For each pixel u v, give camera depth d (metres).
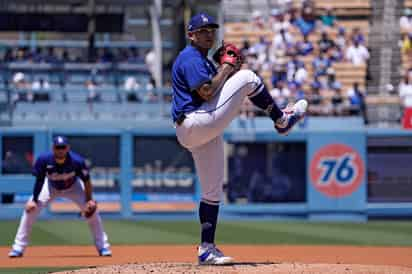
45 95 82.12
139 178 74.12
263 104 24.72
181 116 24.23
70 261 38.75
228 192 75.38
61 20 87.56
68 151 39.59
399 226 67.00
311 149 74.31
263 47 85.69
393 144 75.38
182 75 24.39
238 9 90.94
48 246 47.84
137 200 73.88
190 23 24.88
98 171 74.00
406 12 90.38
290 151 76.25
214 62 25.61
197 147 25.17
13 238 53.34
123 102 80.12
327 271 24.38
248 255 42.31
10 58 88.00
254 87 24.39
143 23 94.94
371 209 74.56
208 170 25.31
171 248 46.56
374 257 41.22
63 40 97.81
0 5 86.12
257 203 75.69
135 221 70.81
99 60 88.38
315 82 82.62
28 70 85.44
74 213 72.12
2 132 71.75
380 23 90.19
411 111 75.62
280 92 81.31
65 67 85.88
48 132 72.12
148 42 92.94
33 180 70.56
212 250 25.86
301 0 90.38
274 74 82.94
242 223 69.06
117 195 74.44
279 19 87.88
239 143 75.56
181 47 85.25
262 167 75.94
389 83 86.50
